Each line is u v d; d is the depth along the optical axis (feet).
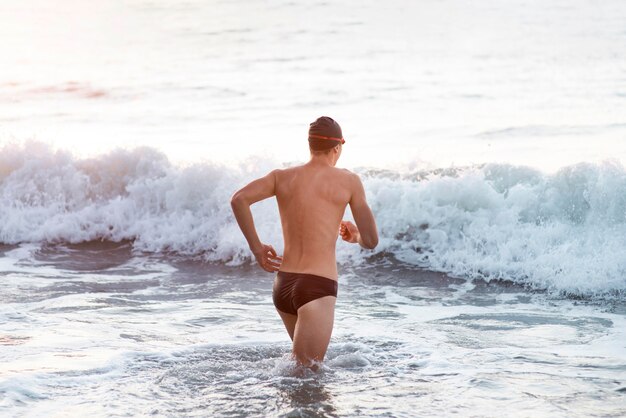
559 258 26.18
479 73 64.69
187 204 33.40
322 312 16.03
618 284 24.61
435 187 30.12
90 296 24.95
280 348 18.74
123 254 31.58
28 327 20.88
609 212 27.91
